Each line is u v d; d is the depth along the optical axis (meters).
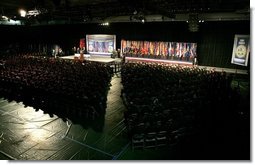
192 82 17.11
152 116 11.46
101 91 16.45
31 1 19.27
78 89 15.28
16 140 10.96
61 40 41.78
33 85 16.58
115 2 19.16
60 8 21.44
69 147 10.36
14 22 39.31
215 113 12.16
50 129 12.14
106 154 9.78
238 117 12.84
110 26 37.19
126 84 17.80
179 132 10.51
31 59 29.56
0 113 14.30
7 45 40.22
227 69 28.08
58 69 22.38
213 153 9.59
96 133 11.71
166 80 17.91
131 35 35.66
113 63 31.17
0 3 20.45
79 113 13.91
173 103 12.91
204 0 18.11
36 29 42.47
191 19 24.80
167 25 32.16
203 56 30.58
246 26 26.22
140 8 18.11
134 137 9.87
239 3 19.09
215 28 28.77
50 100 15.39
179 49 31.67
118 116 13.98
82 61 30.39
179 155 9.55
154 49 33.72
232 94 14.68
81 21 36.19
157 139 10.03
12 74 19.56
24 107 15.34
